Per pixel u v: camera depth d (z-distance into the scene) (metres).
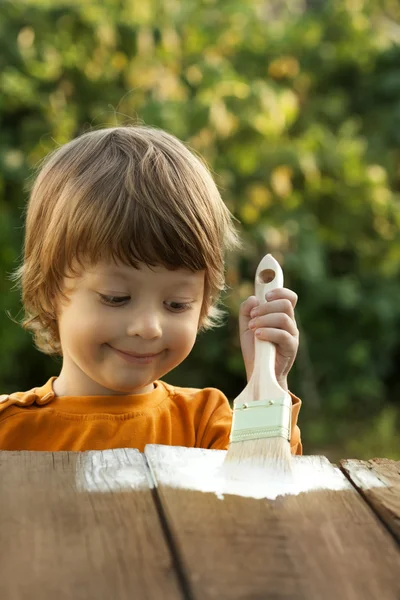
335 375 6.39
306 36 6.77
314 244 6.03
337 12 6.89
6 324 5.43
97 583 1.16
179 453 1.64
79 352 2.07
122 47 6.02
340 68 6.96
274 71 6.73
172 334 2.04
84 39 5.93
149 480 1.51
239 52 6.63
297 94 6.82
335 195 6.36
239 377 6.27
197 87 6.13
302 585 1.18
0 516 1.34
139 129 2.30
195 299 2.08
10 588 1.15
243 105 5.89
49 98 5.82
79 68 5.95
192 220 2.05
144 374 2.06
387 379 6.85
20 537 1.28
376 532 1.35
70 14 5.87
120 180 2.04
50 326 2.28
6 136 5.89
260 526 1.35
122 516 1.36
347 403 6.34
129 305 2.01
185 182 2.11
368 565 1.25
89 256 1.99
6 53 5.84
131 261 1.96
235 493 1.47
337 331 6.39
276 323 2.03
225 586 1.17
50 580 1.17
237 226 5.91
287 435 1.64
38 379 6.01
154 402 2.24
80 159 2.15
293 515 1.40
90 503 1.40
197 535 1.30
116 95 5.96
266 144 6.05
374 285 6.49
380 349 6.51
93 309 2.01
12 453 1.61
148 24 6.05
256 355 1.96
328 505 1.45
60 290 2.09
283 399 1.68
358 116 6.97
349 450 5.64
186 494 1.45
